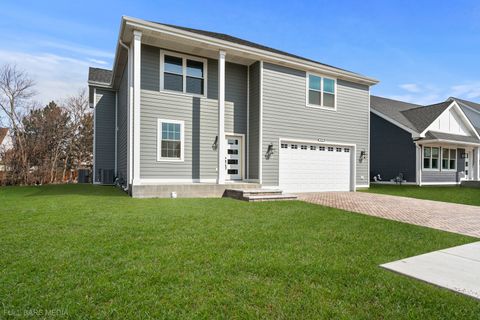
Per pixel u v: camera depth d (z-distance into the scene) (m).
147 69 10.03
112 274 2.90
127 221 5.14
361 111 14.00
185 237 4.27
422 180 16.64
